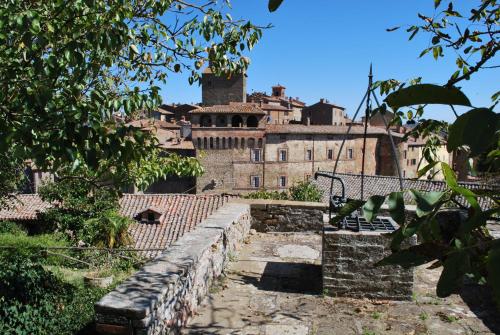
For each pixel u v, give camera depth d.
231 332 3.86
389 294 4.52
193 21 6.25
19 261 10.74
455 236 1.07
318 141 58.56
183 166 8.84
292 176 57.41
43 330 8.12
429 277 5.24
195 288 4.25
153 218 21.09
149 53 6.62
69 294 9.52
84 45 3.78
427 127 3.17
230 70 6.59
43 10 4.58
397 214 1.10
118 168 4.41
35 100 3.25
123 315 2.95
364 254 4.54
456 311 4.27
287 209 7.43
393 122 3.24
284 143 56.62
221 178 55.06
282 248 6.45
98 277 12.62
